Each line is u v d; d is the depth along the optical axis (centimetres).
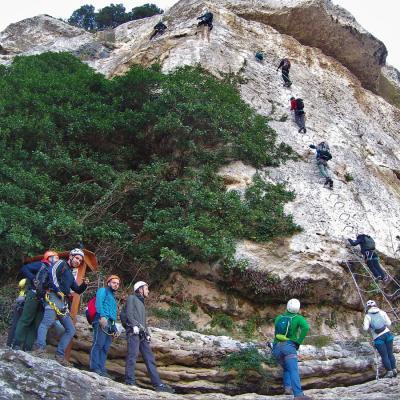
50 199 1322
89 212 1305
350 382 1057
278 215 1377
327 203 1505
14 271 1187
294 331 893
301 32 2436
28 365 796
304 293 1256
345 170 1694
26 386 764
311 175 1593
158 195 1360
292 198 1461
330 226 1427
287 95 1980
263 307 1252
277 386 1002
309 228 1382
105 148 1534
